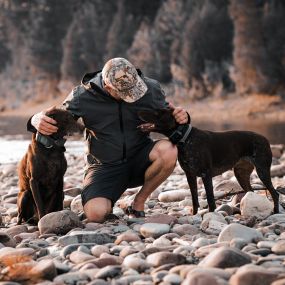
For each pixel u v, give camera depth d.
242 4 42.31
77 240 4.83
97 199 5.88
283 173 9.18
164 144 5.96
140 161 6.08
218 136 6.14
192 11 51.19
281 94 39.66
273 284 3.45
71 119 5.82
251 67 41.19
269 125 26.22
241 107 39.66
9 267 3.99
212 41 45.66
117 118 5.96
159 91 6.13
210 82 44.97
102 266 4.09
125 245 4.72
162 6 56.03
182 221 5.62
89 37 64.06
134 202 6.23
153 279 3.74
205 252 4.27
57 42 70.88
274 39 40.59
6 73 79.25
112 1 66.75
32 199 6.15
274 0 43.84
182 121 5.87
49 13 71.25
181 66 47.09
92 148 6.12
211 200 5.98
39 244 4.95
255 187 7.36
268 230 5.04
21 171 6.12
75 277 3.83
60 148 5.91
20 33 77.38
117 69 5.65
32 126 5.98
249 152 6.33
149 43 53.22
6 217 6.84
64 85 66.38
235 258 3.92
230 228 4.70
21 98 72.88
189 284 3.48
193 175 6.01
